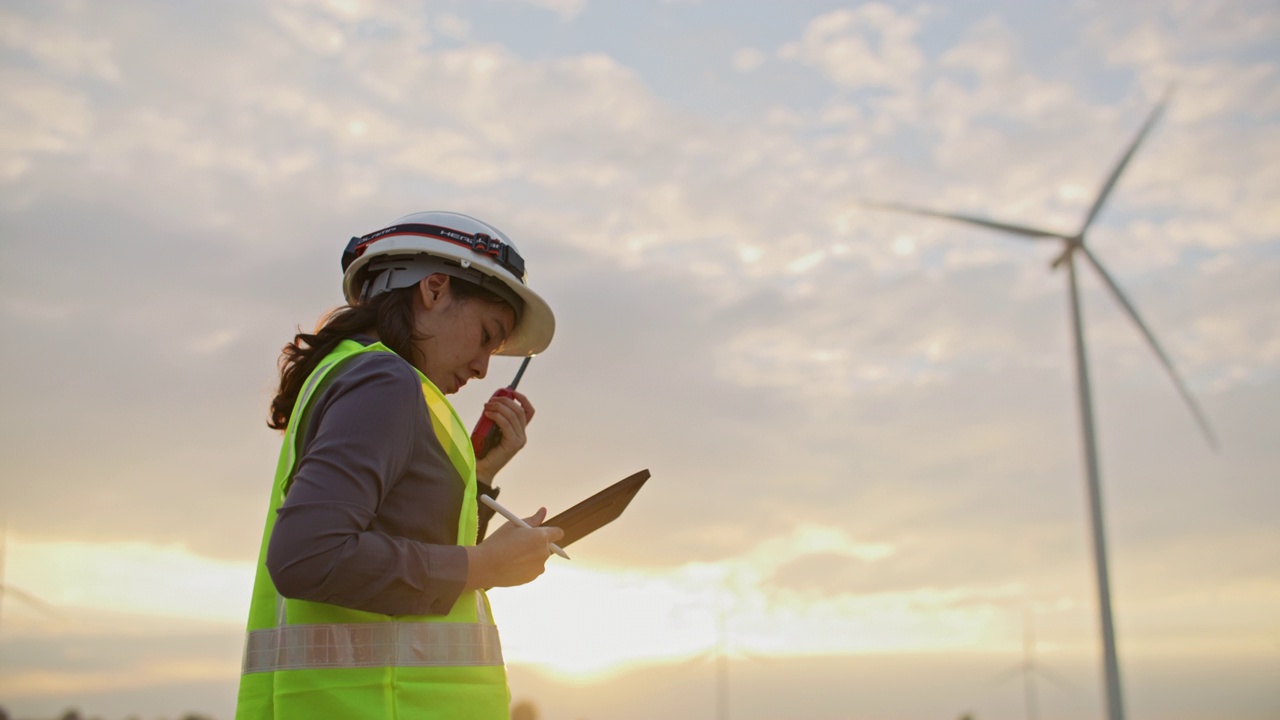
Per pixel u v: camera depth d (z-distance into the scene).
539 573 2.92
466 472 2.94
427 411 2.86
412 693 2.69
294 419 2.91
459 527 2.91
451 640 2.79
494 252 3.18
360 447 2.64
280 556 2.53
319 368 2.96
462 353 3.19
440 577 2.69
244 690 2.76
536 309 3.40
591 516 3.36
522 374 3.74
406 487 2.80
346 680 2.66
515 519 2.93
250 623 2.83
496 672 2.90
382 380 2.74
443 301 3.15
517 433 3.71
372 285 3.23
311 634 2.70
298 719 2.62
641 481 3.46
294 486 2.61
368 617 2.73
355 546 2.56
